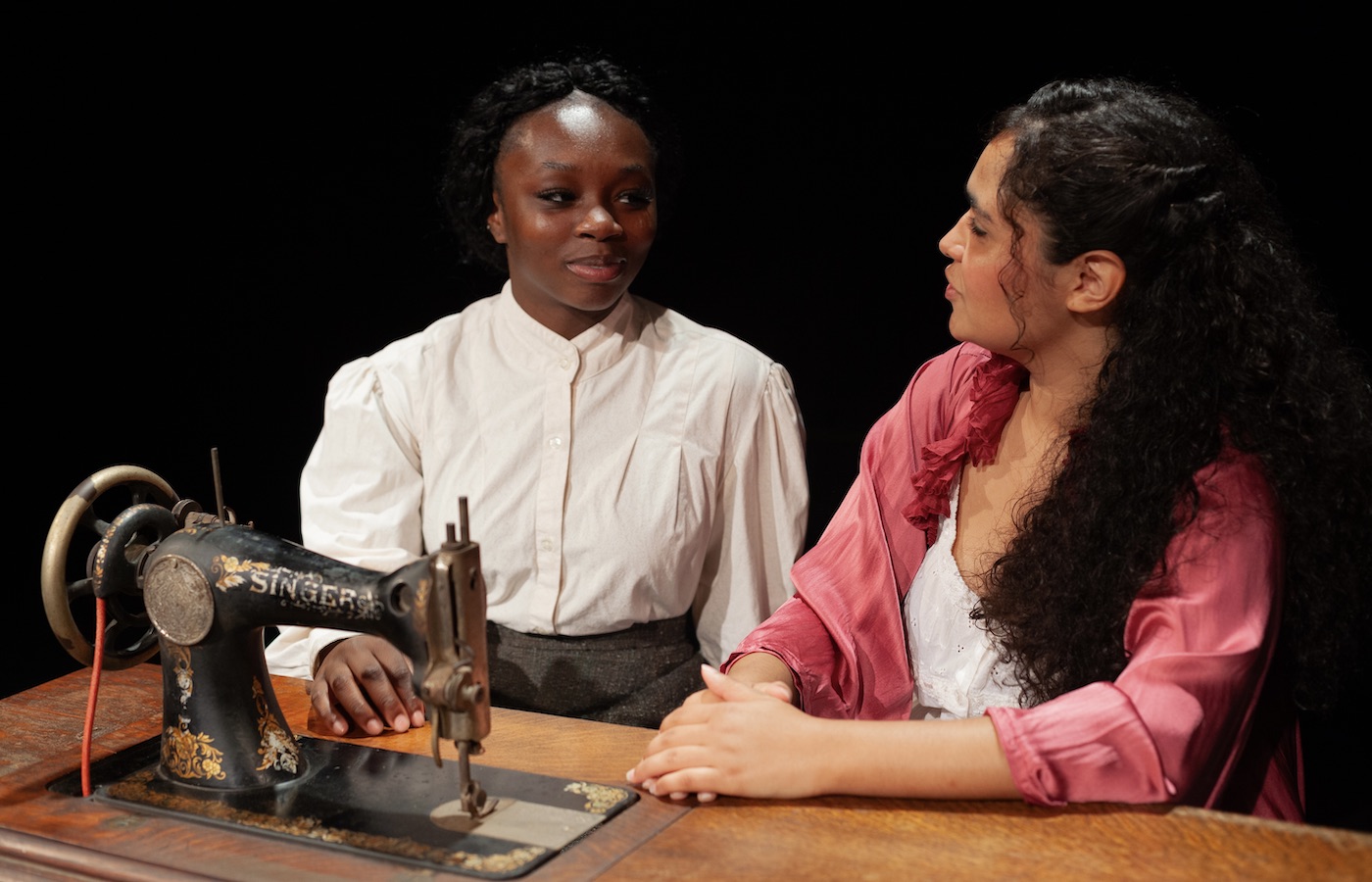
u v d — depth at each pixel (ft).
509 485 5.81
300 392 11.51
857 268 10.55
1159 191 3.92
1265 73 8.61
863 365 10.79
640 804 3.84
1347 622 4.20
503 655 5.85
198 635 3.89
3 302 10.85
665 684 5.90
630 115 5.91
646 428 5.88
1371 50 8.38
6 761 4.19
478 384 5.96
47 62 10.16
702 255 10.80
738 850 3.53
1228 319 3.97
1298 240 8.77
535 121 5.66
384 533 5.85
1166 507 3.96
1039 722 3.68
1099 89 4.21
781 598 6.16
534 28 10.03
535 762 4.16
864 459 5.22
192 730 3.97
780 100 10.13
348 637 4.93
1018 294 4.20
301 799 3.88
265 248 11.08
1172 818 3.59
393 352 6.08
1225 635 3.78
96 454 11.51
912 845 3.51
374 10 10.21
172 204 10.91
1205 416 3.98
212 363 11.46
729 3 9.93
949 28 9.55
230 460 11.73
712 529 6.07
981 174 4.25
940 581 4.83
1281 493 3.95
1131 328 4.08
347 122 10.60
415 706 4.59
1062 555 4.26
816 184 10.34
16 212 10.57
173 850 3.61
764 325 10.89
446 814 3.76
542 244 5.61
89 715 4.03
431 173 10.62
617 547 5.74
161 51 10.35
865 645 4.93
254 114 10.64
